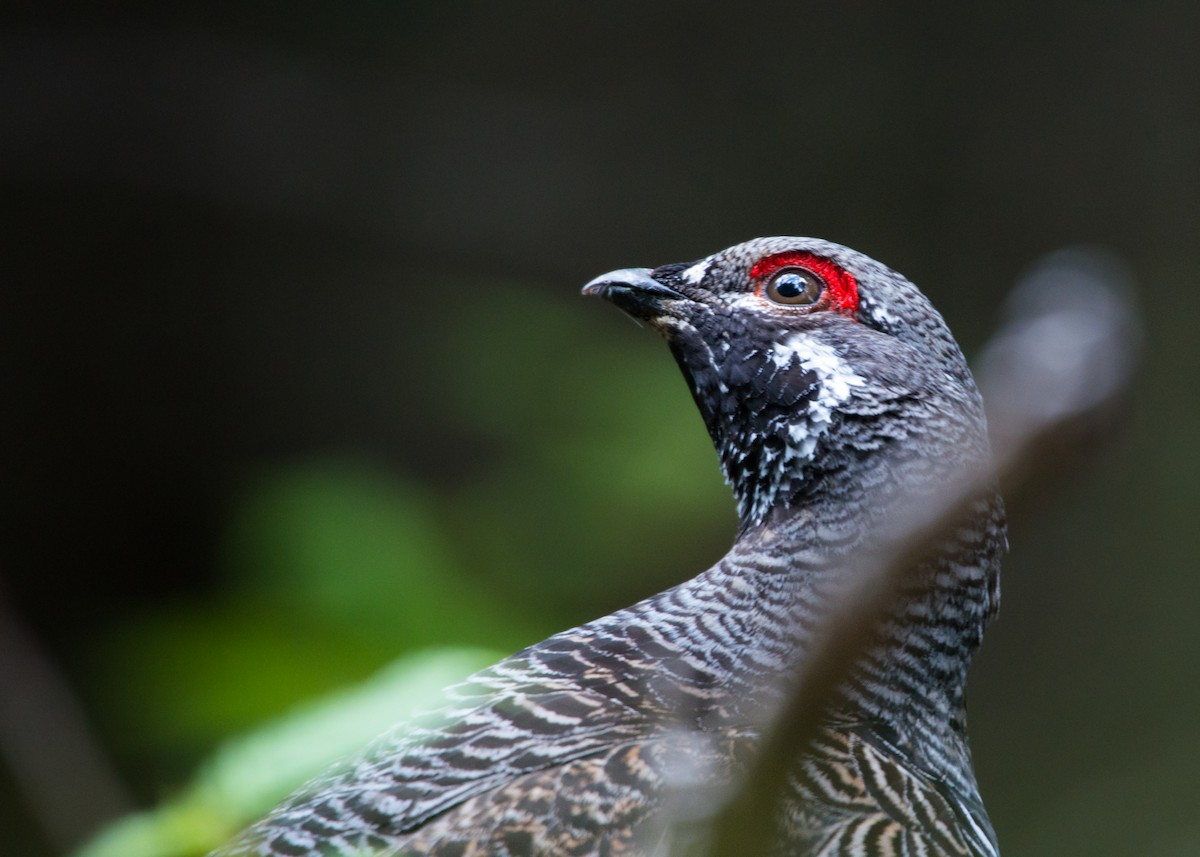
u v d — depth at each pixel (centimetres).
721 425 491
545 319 1512
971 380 480
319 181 1647
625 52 1759
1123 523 1648
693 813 295
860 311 477
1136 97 1764
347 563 1059
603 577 1234
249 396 1611
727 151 1770
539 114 1730
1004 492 140
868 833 344
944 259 1778
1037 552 1655
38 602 1530
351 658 1000
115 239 1595
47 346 1573
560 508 1255
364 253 1653
